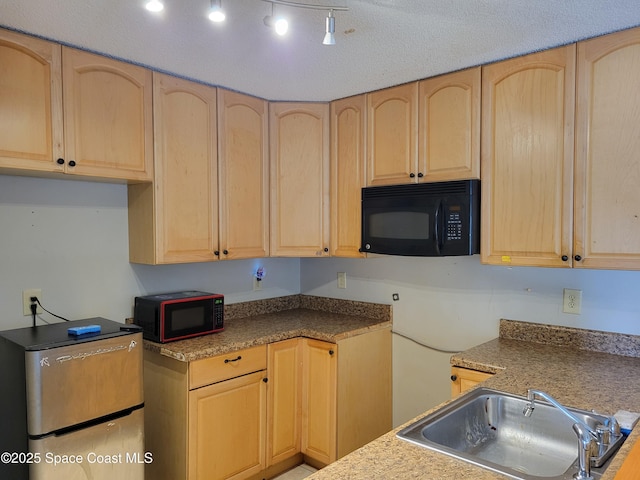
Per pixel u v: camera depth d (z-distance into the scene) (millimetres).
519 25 1670
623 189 1718
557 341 2180
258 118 2637
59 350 1666
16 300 2031
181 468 2123
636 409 1399
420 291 2707
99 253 2303
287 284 3303
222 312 2525
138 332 1908
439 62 2051
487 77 2059
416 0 1473
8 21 1643
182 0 1473
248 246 2600
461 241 2080
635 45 1686
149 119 2148
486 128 2061
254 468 2396
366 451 1157
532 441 1486
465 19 1616
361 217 2527
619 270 1854
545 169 1899
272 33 1732
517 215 1976
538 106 1915
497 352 2074
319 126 2705
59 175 1963
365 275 2992
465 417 1484
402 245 2285
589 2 1491
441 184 2152
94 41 1825
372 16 1588
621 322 2014
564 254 1853
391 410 2842
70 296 2201
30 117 1767
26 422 1629
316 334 2547
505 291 2363
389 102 2412
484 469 1056
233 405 2283
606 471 1018
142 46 1876
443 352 2613
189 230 2324
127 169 2072
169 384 2184
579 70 1806
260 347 2414
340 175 2650
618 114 1723
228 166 2486
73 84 1883
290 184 2723
